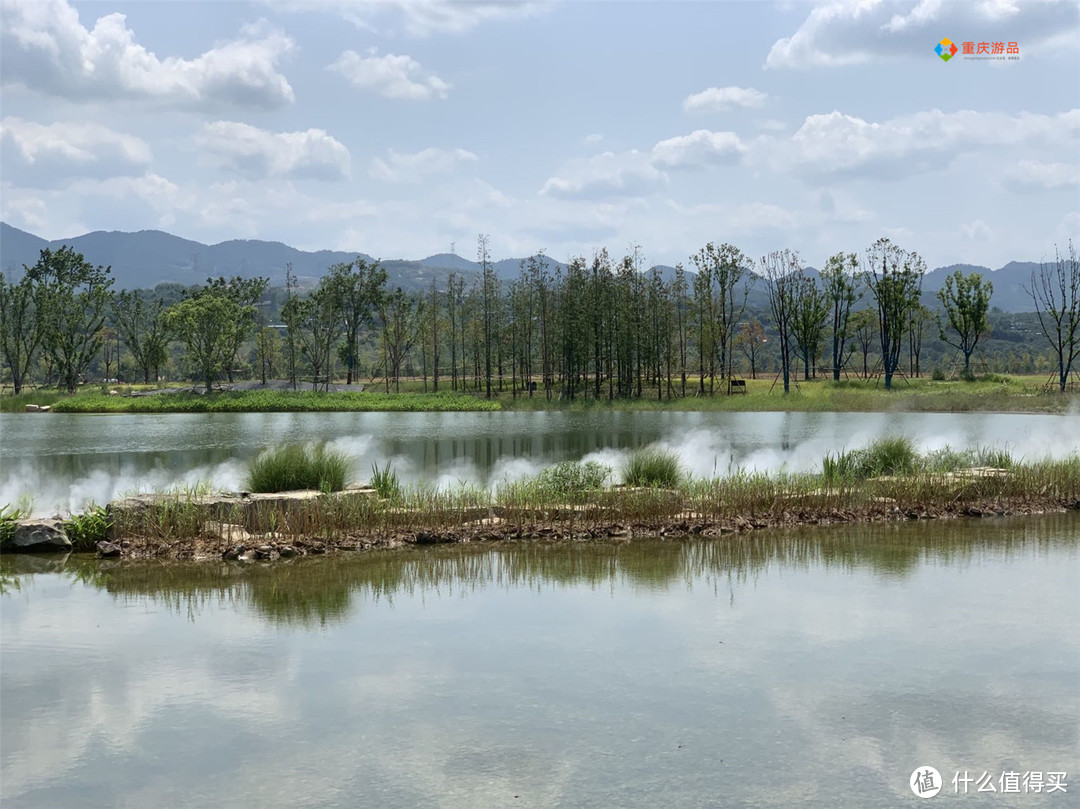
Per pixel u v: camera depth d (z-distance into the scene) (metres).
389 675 8.61
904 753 6.95
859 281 85.62
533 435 39.59
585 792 6.31
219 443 35.72
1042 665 8.88
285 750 6.99
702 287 77.56
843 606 11.02
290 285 99.69
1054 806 6.15
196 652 9.30
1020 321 193.00
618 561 13.72
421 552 14.40
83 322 90.38
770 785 6.43
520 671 8.71
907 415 51.41
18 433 40.91
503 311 88.88
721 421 47.69
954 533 15.95
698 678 8.52
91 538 14.80
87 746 7.08
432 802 6.17
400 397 68.75
